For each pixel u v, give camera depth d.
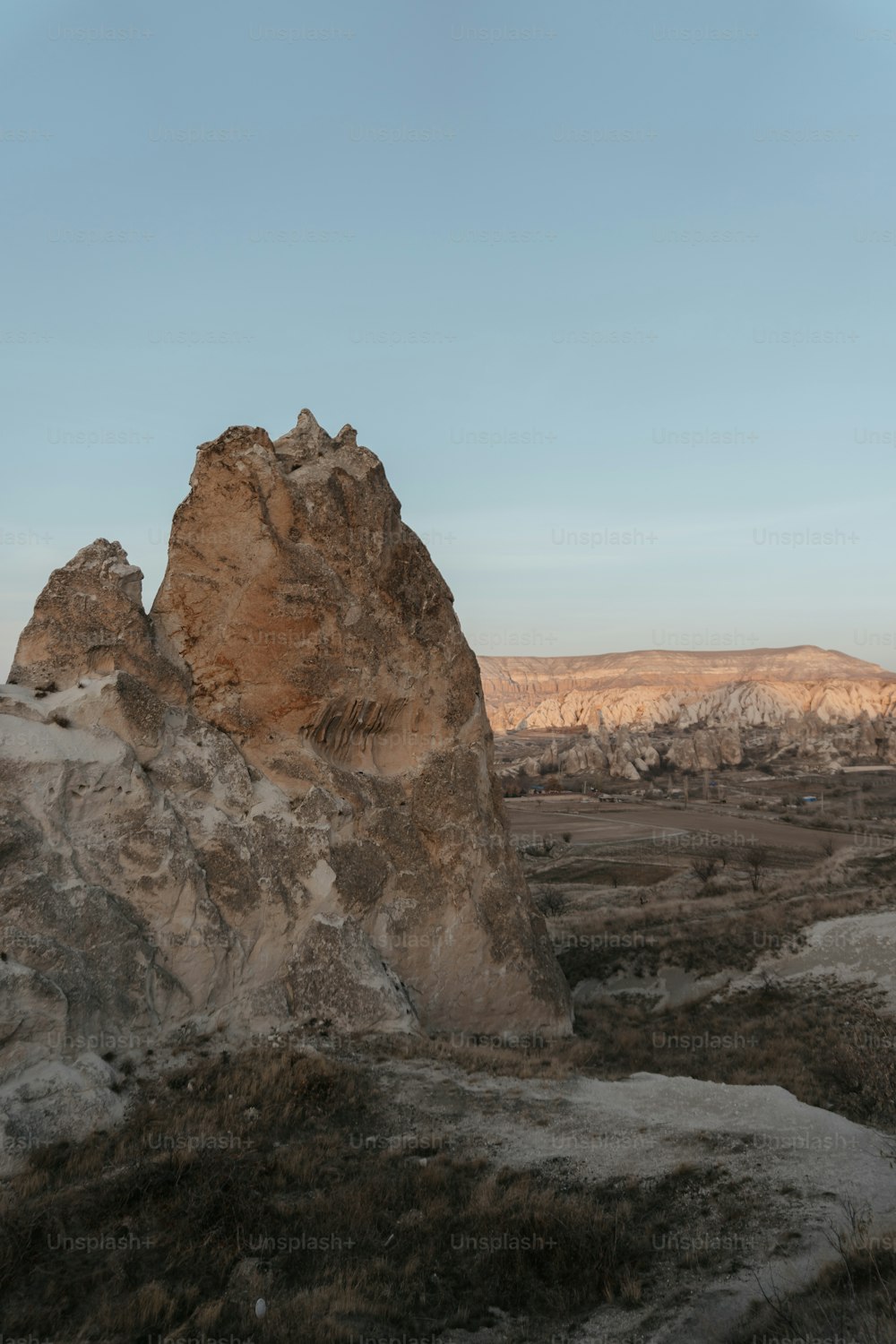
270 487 23.58
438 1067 18.25
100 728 19.98
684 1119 15.83
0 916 16.64
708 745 167.12
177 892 19.09
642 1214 12.21
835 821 91.81
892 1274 9.68
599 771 164.75
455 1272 10.99
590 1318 10.05
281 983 20.09
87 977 16.75
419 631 25.72
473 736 26.23
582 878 65.31
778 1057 22.91
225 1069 16.80
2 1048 14.84
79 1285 10.33
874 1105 19.80
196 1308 10.03
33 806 18.28
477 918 23.78
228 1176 12.67
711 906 43.94
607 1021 27.48
